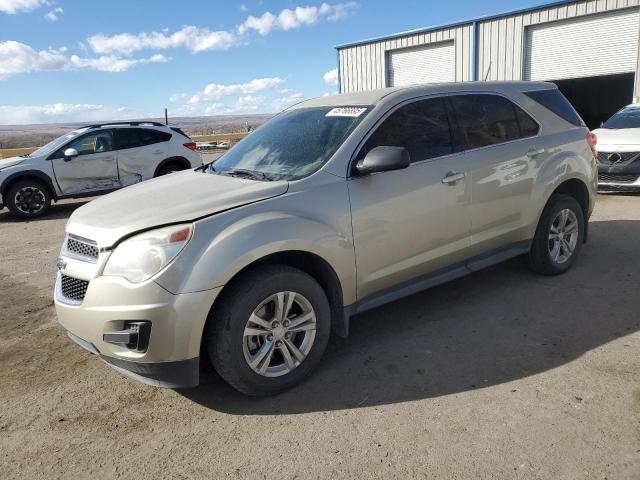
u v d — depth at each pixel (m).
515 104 4.54
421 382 3.26
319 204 3.29
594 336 3.71
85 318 2.96
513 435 2.67
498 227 4.33
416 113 3.89
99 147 10.68
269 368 3.18
